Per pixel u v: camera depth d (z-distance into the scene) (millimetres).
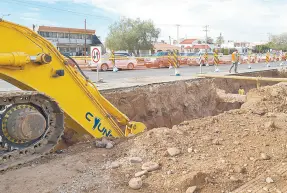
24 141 4660
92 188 3656
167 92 12867
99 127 5914
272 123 5875
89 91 5762
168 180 3787
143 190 3613
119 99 10562
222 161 4312
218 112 15555
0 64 4637
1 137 4594
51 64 5242
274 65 32750
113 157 4594
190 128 5719
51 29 66250
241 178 3918
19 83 5078
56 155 4766
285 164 4344
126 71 22656
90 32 71875
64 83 5414
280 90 9773
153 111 11766
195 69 25375
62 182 3801
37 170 4172
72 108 5547
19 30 4934
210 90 15531
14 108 4578
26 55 4848
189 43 103500
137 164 4281
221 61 35531
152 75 18141
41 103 4883
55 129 5078
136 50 63750
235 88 18438
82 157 4609
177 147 4812
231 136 5414
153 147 4785
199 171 3891
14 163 4344
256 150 4793
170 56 27891
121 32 63438
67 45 68500
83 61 23922
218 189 3645
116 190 3613
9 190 3623
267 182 3830
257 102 8539
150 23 64500
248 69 24344
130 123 6574
